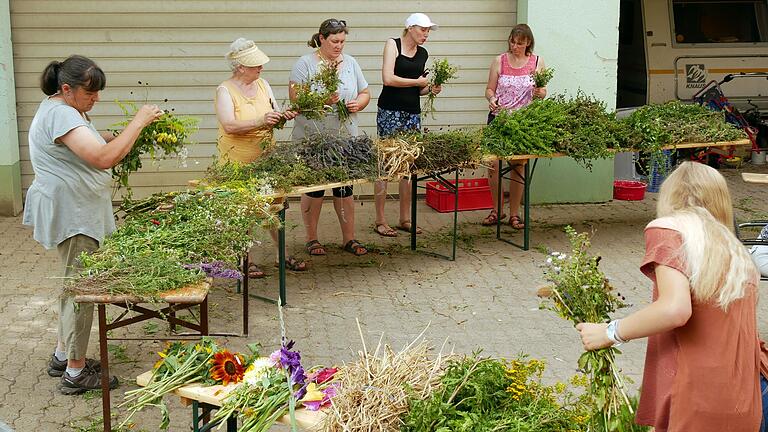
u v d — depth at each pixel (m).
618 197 9.89
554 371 5.40
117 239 4.75
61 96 4.83
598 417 3.48
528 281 7.14
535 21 9.16
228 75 9.22
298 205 9.54
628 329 3.14
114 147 4.66
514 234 8.50
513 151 7.53
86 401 4.97
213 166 6.38
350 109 7.26
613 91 9.41
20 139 9.09
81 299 4.11
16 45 8.91
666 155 8.29
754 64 11.71
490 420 3.45
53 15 8.91
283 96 9.34
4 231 8.40
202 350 3.96
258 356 3.99
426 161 7.08
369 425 3.38
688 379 3.11
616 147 7.73
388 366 3.68
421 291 6.88
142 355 5.58
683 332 3.14
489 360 3.77
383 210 8.39
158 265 4.33
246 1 9.10
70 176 4.79
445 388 3.56
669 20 11.59
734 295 3.07
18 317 6.23
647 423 3.32
